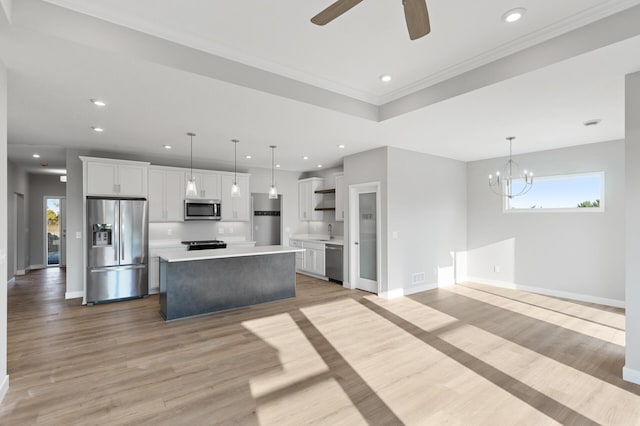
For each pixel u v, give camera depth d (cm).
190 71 258
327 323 405
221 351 323
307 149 547
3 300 243
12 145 515
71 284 532
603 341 346
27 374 275
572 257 517
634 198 263
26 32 204
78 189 538
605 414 222
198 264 437
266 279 499
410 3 148
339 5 150
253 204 755
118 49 230
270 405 233
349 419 217
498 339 352
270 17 232
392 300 510
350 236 595
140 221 532
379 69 313
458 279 636
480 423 213
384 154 525
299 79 319
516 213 582
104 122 390
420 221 568
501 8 221
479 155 596
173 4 219
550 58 247
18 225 758
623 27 214
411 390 252
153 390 252
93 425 210
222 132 437
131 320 418
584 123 394
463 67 299
